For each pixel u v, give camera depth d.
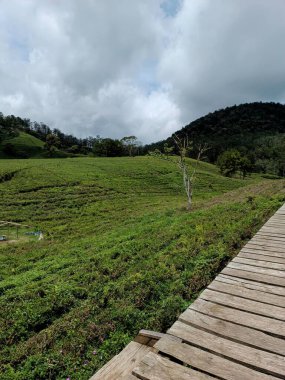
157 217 24.11
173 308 6.91
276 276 6.69
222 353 4.02
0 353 7.09
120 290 8.75
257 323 4.76
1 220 30.09
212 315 5.05
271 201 18.64
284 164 116.12
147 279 9.08
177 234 14.49
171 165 69.31
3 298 10.32
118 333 6.70
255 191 28.66
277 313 5.07
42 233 25.81
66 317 8.09
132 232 18.45
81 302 9.10
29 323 8.29
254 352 4.04
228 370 3.68
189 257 10.45
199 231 13.83
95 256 13.73
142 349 4.27
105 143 121.25
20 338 7.80
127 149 123.88
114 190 46.22
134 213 30.66
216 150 153.38
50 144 152.38
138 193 46.38
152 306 7.66
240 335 4.43
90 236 22.30
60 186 44.78
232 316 5.00
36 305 9.18
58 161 65.19
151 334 4.55
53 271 13.16
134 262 11.68
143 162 70.25
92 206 36.72
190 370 3.67
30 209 34.53
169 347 4.15
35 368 6.06
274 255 8.17
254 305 5.38
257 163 125.69
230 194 33.12
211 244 11.30
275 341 4.27
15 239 24.50
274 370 3.66
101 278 10.61
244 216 15.23
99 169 58.97
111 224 26.05
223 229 13.09
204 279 8.30
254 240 9.82
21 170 50.72
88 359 6.14
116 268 11.30
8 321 8.45
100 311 7.95
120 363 3.97
